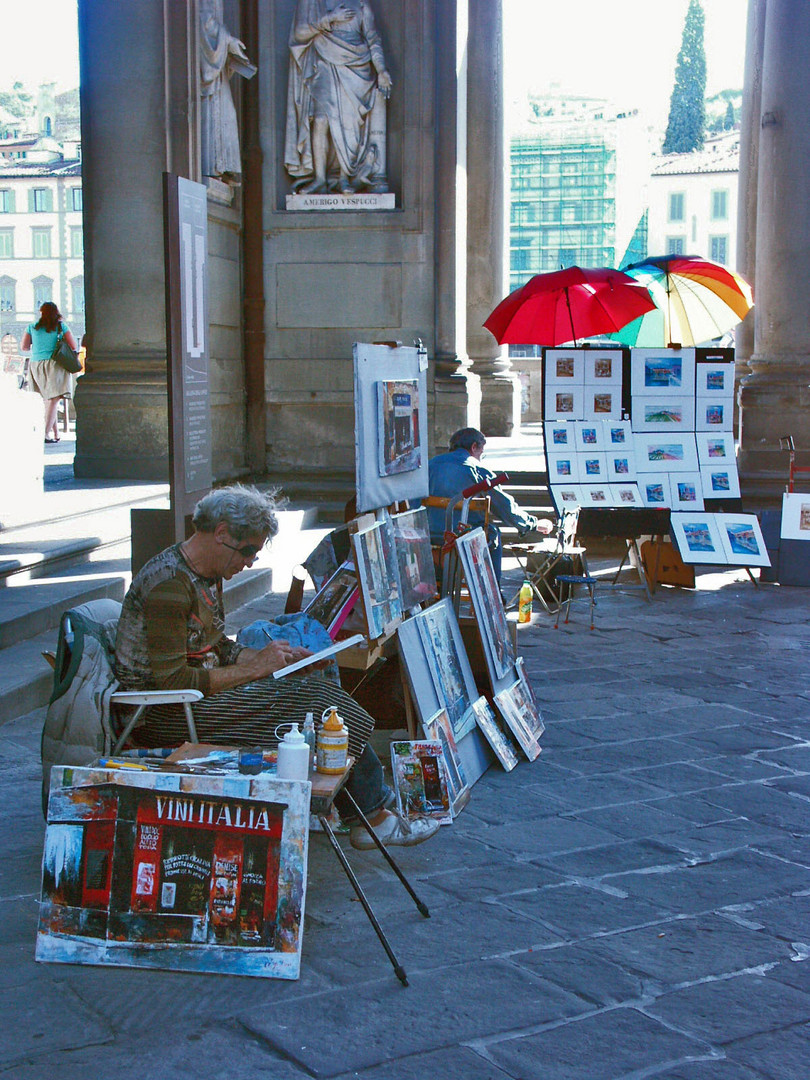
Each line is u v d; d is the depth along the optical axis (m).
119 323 11.22
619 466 9.97
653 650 7.86
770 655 7.77
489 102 16.86
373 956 3.61
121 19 10.91
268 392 12.91
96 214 11.17
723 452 10.12
